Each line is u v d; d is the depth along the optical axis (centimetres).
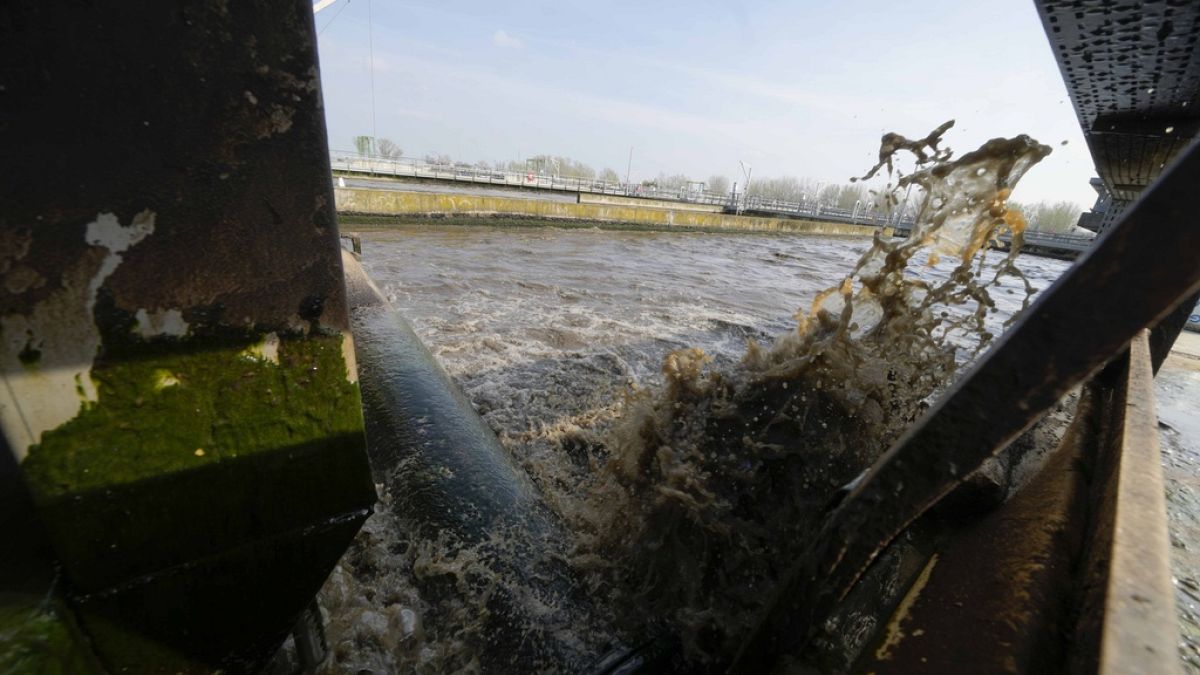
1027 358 92
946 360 246
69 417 104
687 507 232
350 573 247
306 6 105
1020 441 286
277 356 124
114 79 92
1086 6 172
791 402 231
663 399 260
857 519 122
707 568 226
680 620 224
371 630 224
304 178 116
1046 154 182
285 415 129
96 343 103
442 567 251
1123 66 216
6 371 96
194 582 130
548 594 241
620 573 251
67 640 107
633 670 213
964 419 102
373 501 152
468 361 661
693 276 1437
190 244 107
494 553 257
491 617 231
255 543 136
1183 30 168
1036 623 91
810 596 136
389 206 1867
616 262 1568
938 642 108
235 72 102
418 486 291
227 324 116
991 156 195
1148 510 100
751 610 212
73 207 94
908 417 238
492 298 991
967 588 123
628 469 262
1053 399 91
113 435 109
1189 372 627
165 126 99
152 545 121
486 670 216
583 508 293
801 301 1219
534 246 1769
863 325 251
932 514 190
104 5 88
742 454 230
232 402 121
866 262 243
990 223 204
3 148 86
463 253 1485
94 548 113
